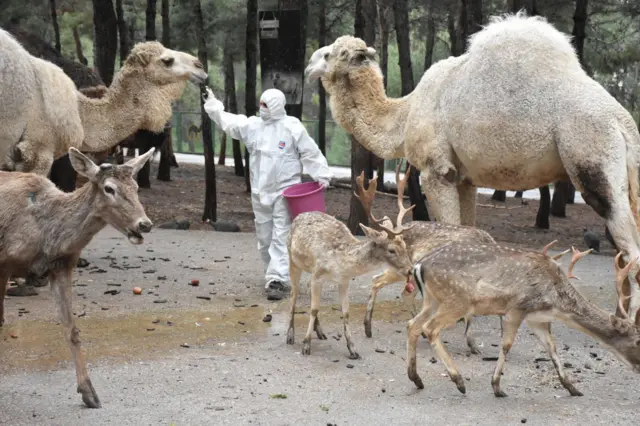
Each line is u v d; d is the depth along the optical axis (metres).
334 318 8.25
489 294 5.73
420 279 6.00
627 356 5.68
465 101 8.23
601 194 7.51
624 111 7.62
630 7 17.73
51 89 9.37
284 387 6.04
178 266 10.74
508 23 8.30
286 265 9.23
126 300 8.82
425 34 22.48
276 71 12.55
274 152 9.13
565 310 5.71
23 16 17.66
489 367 6.63
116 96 10.38
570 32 18.61
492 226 17.03
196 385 6.05
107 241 12.55
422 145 8.64
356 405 5.65
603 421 5.36
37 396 5.75
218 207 18.00
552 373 6.45
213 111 9.64
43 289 9.16
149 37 16.81
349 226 14.27
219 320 8.08
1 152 9.15
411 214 17.78
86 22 23.45
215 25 21.08
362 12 13.91
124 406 5.56
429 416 5.43
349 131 9.58
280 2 12.81
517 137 7.91
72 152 5.56
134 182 5.66
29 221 5.70
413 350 6.04
